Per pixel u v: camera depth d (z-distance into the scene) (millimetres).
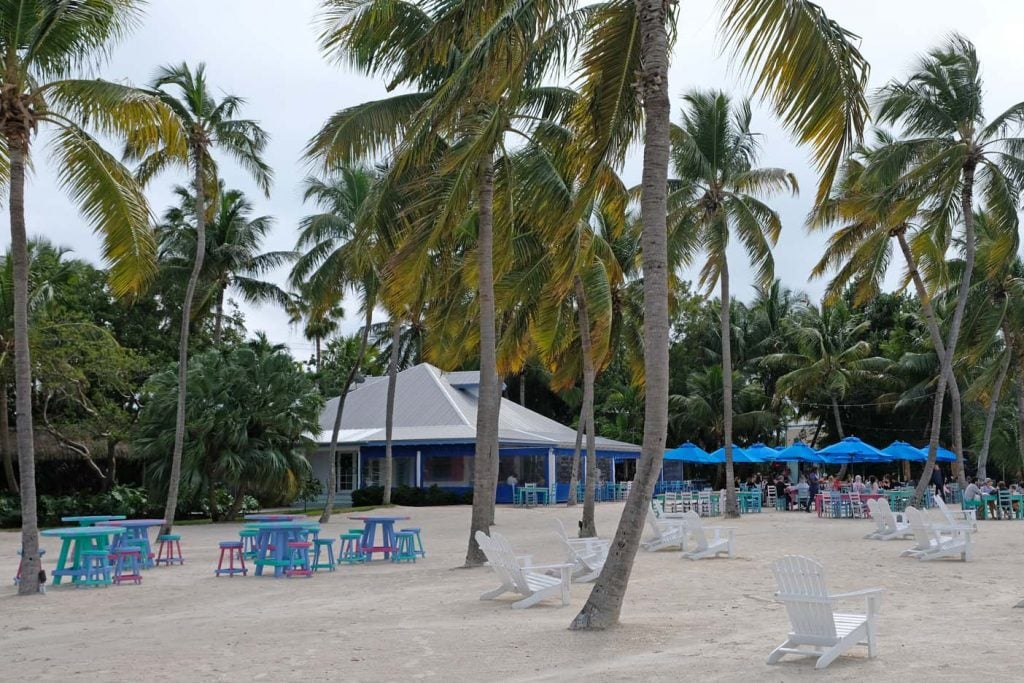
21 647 9844
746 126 30062
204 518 34500
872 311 58781
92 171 15352
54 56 14797
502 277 21156
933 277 30125
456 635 9781
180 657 8938
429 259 18734
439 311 24328
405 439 42781
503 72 10844
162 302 44062
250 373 32562
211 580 15945
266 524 16391
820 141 9852
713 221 30141
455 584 14523
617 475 57156
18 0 13828
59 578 15555
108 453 36438
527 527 27938
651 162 9742
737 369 59656
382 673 7984
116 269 15758
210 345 45844
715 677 7512
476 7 11164
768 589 13391
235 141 24797
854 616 8703
